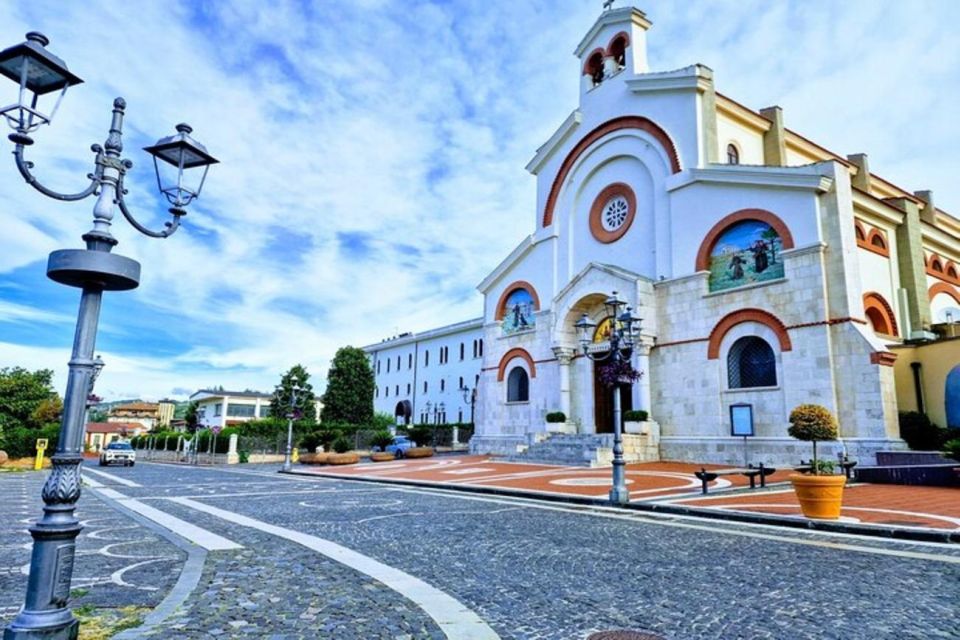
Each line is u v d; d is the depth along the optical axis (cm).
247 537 1010
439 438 4978
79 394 486
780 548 902
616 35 3238
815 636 517
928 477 1619
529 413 3375
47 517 462
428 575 740
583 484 1834
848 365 2069
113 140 543
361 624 544
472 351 5581
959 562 795
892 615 572
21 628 435
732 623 552
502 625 547
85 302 503
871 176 3391
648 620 561
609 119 3175
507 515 1290
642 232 2931
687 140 2750
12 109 482
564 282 3331
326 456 3500
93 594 654
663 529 1089
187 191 624
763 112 3206
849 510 1205
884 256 2706
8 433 4641
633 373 1572
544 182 3566
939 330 2630
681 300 2641
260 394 9594
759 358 2356
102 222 523
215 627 531
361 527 1127
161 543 970
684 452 2528
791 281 2247
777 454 2209
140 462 5347
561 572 755
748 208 2431
